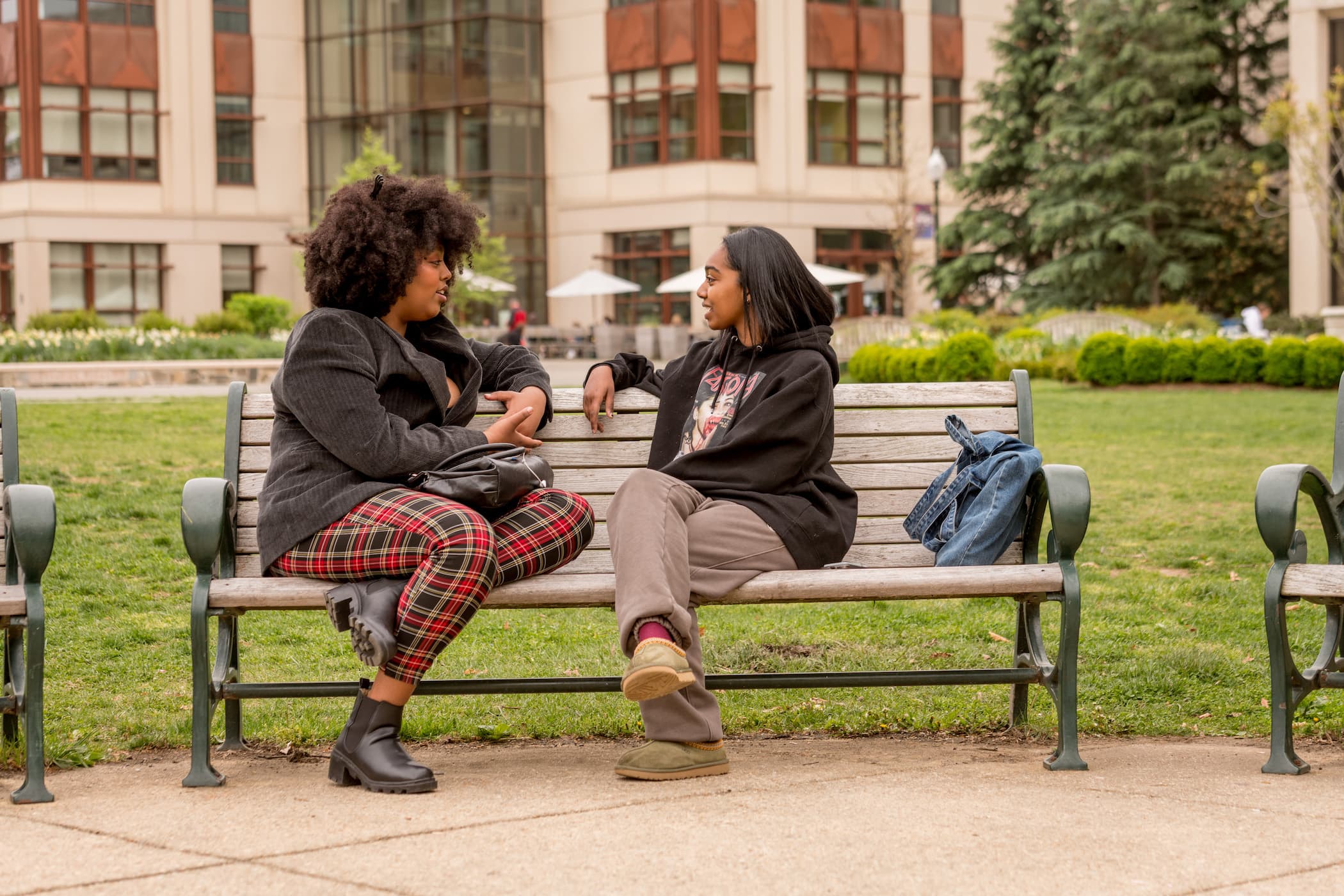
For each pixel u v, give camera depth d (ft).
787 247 12.63
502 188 131.54
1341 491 12.22
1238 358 62.44
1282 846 9.07
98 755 12.23
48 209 127.24
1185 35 110.73
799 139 128.47
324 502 11.22
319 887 8.36
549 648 17.44
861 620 19.16
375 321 11.80
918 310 133.08
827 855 8.90
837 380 12.80
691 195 125.59
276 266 136.87
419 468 11.52
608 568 13.05
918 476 13.35
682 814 9.89
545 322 133.90
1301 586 11.10
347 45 134.72
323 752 12.72
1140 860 8.79
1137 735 13.20
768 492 11.95
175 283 132.67
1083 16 113.19
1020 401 13.43
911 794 10.47
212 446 37.76
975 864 8.72
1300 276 106.52
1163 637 17.71
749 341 12.67
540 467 11.55
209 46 132.87
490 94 130.21
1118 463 35.65
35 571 10.69
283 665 16.35
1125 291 113.91
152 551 23.56
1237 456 36.86
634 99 129.08
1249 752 12.30
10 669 11.85
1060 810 9.98
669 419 12.98
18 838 9.46
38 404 50.98
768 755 12.29
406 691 10.91
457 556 10.74
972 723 13.66
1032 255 118.11
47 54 126.41
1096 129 111.04
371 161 120.06
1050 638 17.89
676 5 125.18
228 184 134.82
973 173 118.42
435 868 8.68
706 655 16.76
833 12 129.18
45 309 127.24
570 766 11.85
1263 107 117.70
